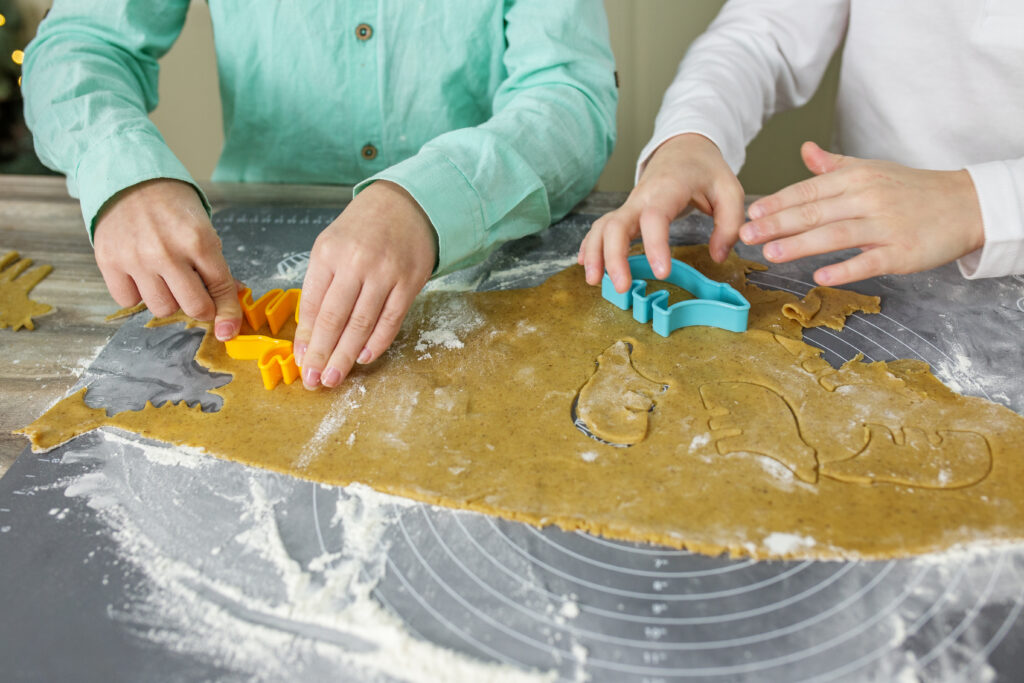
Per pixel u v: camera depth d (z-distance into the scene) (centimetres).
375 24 108
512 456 60
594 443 61
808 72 123
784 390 66
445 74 112
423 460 60
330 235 71
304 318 70
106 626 47
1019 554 49
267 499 57
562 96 97
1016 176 75
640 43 168
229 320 74
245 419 65
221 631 47
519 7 104
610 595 48
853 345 72
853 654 44
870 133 115
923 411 62
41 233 102
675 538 52
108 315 83
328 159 123
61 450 63
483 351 74
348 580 50
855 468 56
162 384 71
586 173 101
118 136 82
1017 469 56
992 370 67
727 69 111
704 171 86
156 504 57
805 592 47
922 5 104
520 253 93
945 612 46
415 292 73
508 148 83
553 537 52
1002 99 102
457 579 50
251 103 117
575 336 76
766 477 56
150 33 109
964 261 79
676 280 84
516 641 46
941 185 77
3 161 193
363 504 56
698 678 43
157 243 73
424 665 44
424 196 74
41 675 44
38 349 77
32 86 96
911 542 50
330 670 44
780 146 169
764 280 84
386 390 68
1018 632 44
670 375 69
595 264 80
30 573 51
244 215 107
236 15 109
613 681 43
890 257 74
